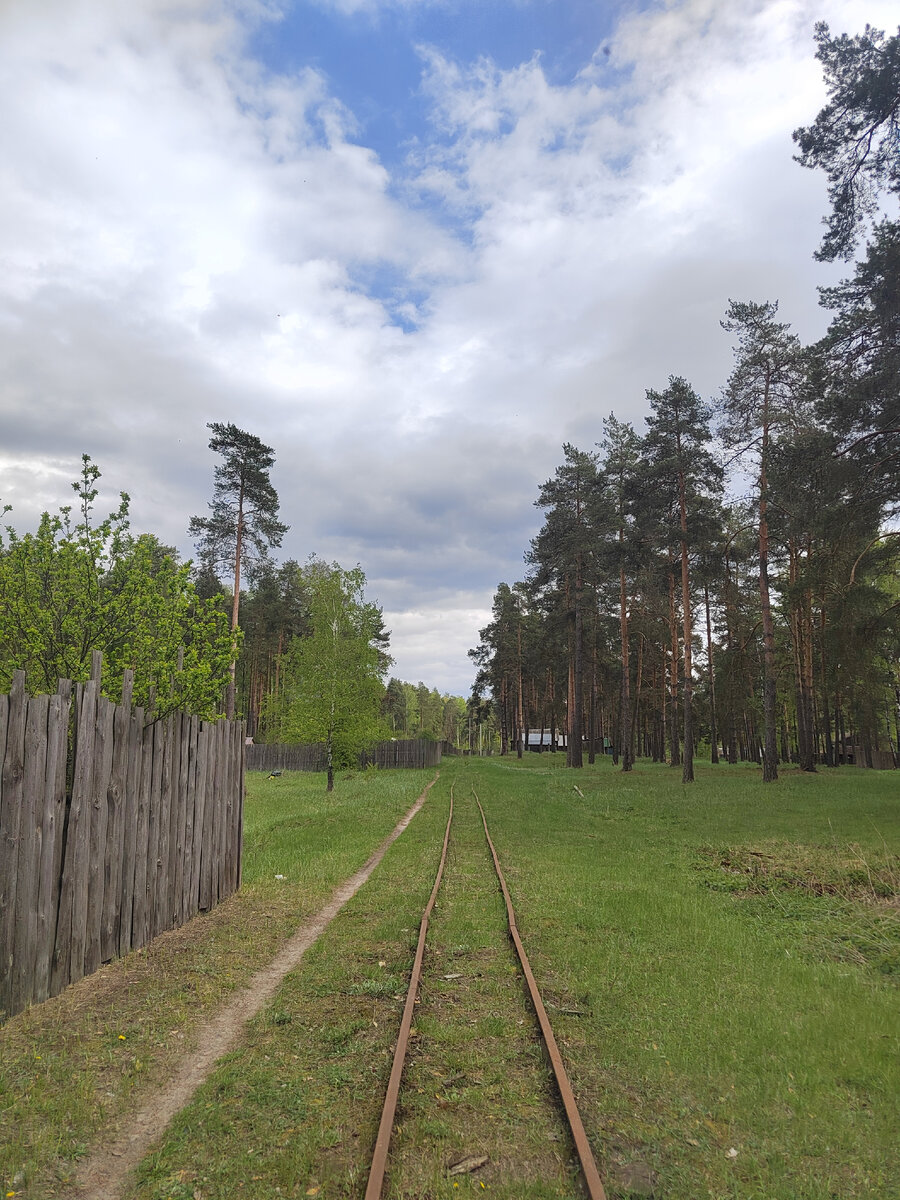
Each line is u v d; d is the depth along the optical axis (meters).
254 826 17.25
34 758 5.57
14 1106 4.06
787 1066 4.62
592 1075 4.51
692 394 29.62
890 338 17.05
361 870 11.86
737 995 5.88
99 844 6.48
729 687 33.59
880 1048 4.86
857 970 6.67
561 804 21.88
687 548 30.28
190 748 8.60
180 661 8.67
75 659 8.18
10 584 7.87
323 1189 3.38
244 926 8.16
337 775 40.44
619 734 60.03
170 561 9.36
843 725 41.97
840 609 17.67
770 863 11.53
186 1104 4.23
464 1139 3.80
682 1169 3.54
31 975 5.48
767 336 26.27
